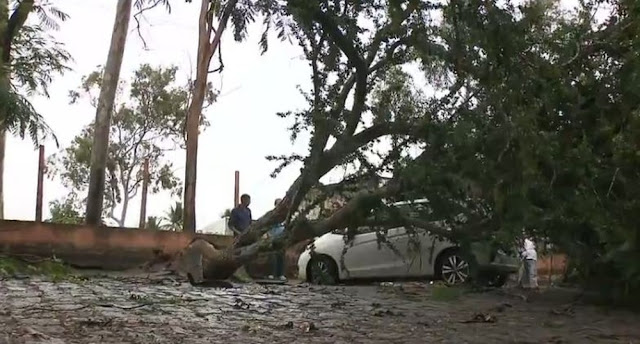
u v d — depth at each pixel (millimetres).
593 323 8883
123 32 19312
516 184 7105
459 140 7039
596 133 7785
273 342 6957
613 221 8344
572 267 11359
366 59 7625
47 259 15008
